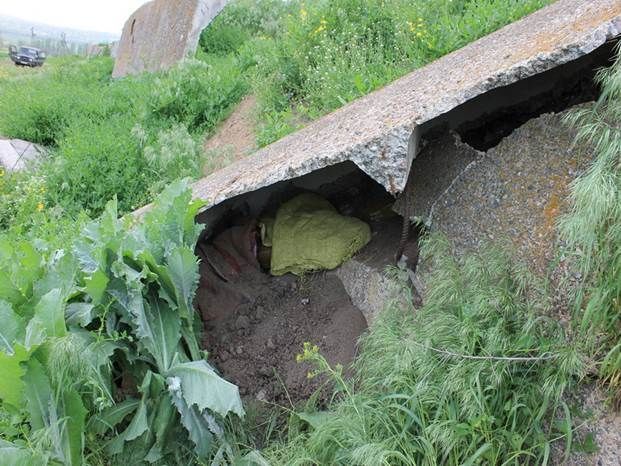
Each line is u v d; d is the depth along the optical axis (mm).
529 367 2365
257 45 9867
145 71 11250
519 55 2715
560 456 2275
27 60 27250
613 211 2119
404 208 3340
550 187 2590
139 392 2809
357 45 6980
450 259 2803
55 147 9266
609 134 2271
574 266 2402
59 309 2531
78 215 5996
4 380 2301
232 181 3766
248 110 8086
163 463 2717
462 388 2318
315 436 2564
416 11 6711
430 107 2605
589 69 3105
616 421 2188
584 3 3334
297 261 3826
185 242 3131
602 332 2271
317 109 6652
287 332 3580
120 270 2756
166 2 12031
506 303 2484
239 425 2924
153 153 7000
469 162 3014
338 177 4160
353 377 3018
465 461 2248
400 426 2447
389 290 3213
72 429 2432
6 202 6754
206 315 3777
